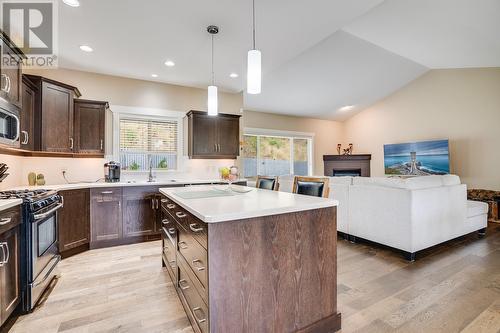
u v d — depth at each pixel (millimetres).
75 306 2004
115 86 4086
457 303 1986
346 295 2115
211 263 1298
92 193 3357
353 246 3381
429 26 3697
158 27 2664
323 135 7918
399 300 2035
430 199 3020
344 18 2541
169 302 2053
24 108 2834
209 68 3791
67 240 3033
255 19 2541
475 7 3051
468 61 4996
